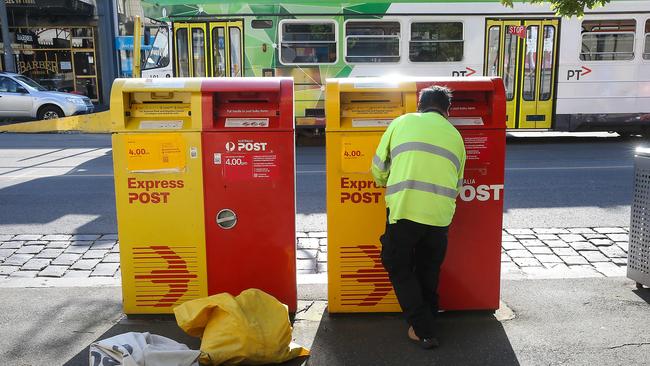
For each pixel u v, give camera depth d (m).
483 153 4.19
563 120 13.48
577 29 13.19
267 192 4.18
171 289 4.30
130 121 4.16
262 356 3.61
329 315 4.39
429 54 13.13
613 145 13.81
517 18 13.07
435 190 3.69
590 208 7.76
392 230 3.79
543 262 5.75
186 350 3.40
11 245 6.35
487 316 4.37
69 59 25.52
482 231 4.28
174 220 4.20
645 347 3.89
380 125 4.13
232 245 4.23
